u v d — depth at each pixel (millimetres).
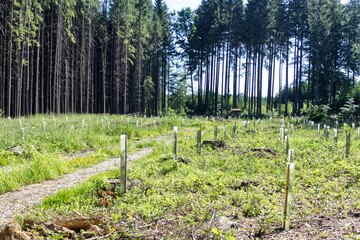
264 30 50906
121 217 5035
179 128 27156
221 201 6309
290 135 19172
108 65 52719
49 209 5727
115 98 52125
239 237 4555
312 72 53219
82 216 5152
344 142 14727
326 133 16359
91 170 10500
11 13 27000
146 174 9016
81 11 37531
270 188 7344
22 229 4504
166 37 60750
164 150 14117
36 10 28562
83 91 45875
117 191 7047
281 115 51094
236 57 53750
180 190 7297
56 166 10086
